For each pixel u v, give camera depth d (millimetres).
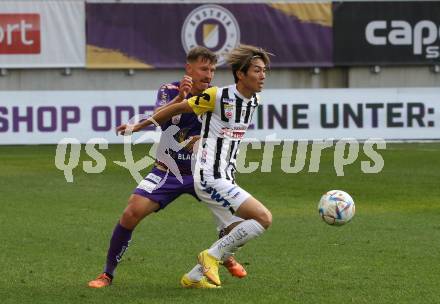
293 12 64438
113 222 29641
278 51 64625
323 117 60688
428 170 46031
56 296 18484
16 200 35406
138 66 64125
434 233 27469
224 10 64062
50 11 63312
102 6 63656
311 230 27984
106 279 19656
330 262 22531
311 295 18578
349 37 64812
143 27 64000
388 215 31672
